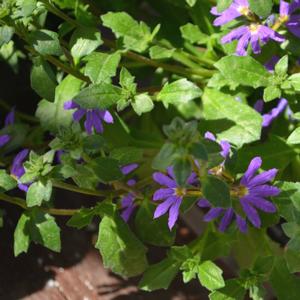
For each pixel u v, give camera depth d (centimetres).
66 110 34
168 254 32
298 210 29
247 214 30
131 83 31
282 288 31
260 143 37
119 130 35
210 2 35
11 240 37
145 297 36
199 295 36
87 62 33
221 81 34
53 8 32
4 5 30
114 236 31
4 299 36
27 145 36
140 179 37
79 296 36
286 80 31
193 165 26
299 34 32
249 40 33
